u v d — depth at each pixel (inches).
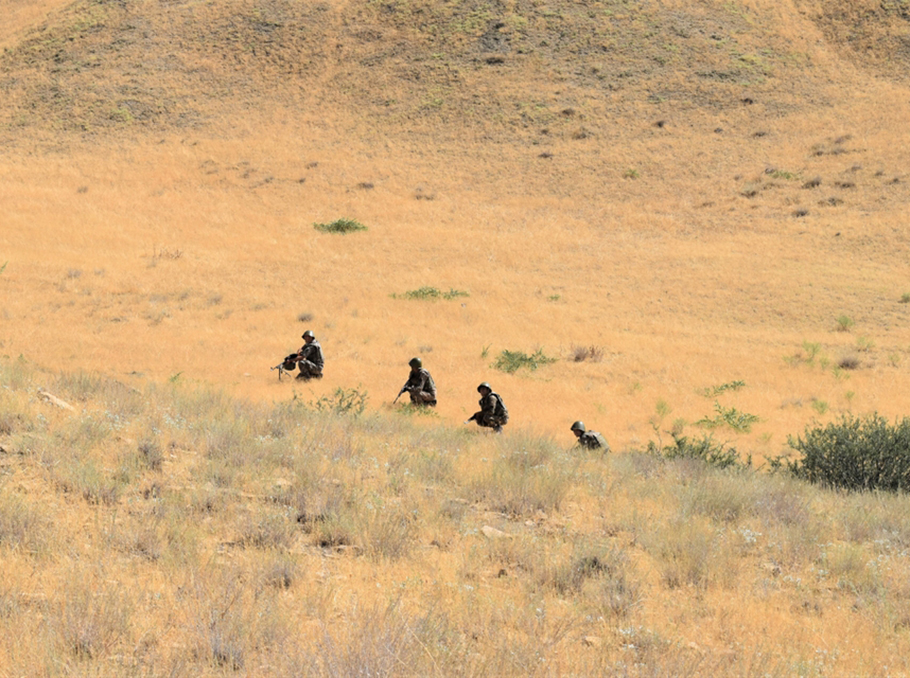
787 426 2440.9
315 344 2546.8
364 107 7327.8
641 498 1004.6
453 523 775.7
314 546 677.3
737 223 5374.0
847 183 5748.0
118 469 780.0
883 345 3506.4
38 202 5388.8
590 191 5959.6
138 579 530.0
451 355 3110.2
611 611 593.3
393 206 5743.1
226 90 7647.6
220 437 963.3
